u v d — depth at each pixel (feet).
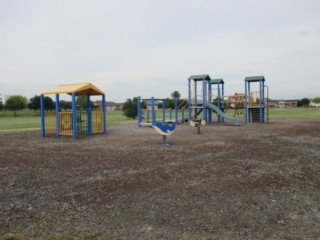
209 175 19.71
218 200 14.82
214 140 38.99
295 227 11.71
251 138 40.88
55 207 14.03
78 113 52.54
